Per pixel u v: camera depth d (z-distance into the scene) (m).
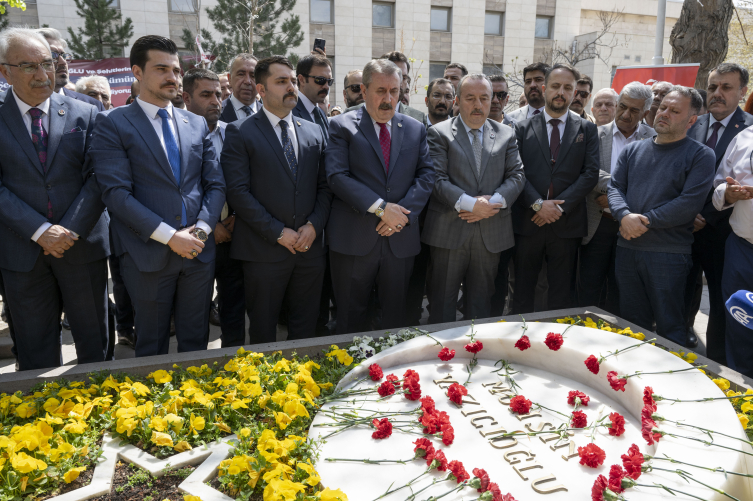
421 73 21.00
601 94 5.36
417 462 2.15
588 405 2.54
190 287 3.33
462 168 4.02
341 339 3.31
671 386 2.39
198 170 3.40
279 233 3.58
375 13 20.52
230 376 2.88
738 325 3.37
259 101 5.35
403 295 3.96
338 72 20.16
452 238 4.06
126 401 2.41
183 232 3.14
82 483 2.09
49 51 3.21
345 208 3.83
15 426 2.28
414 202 3.73
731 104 4.25
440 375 2.85
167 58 3.17
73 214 3.25
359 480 2.05
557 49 20.36
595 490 1.87
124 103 10.53
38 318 3.42
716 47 7.05
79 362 3.59
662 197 3.70
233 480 2.02
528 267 4.51
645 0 23.75
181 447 2.26
